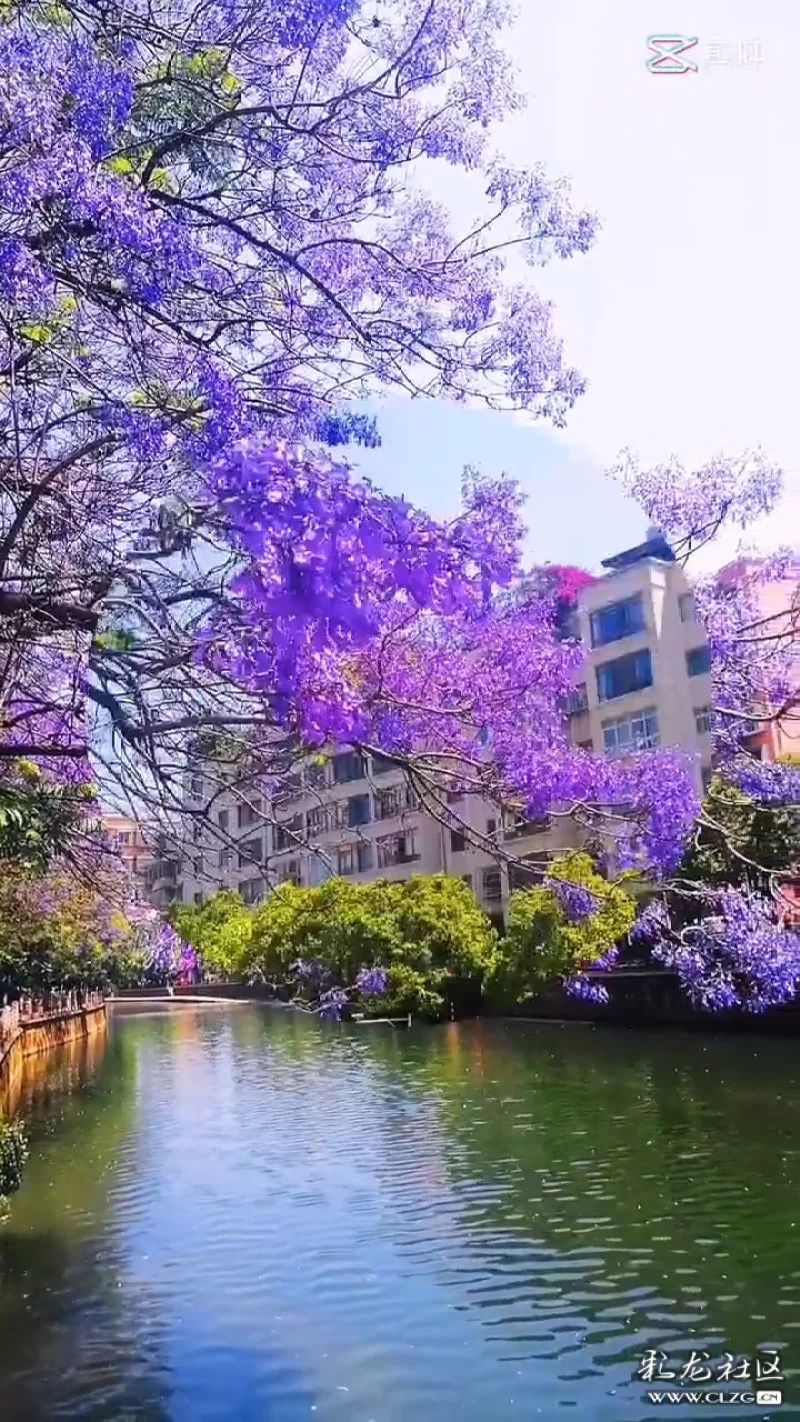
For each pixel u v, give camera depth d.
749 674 7.09
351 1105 19.11
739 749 5.86
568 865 4.36
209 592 4.22
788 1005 23.97
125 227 4.34
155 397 4.58
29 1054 32.97
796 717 7.00
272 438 4.07
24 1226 12.59
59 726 6.09
